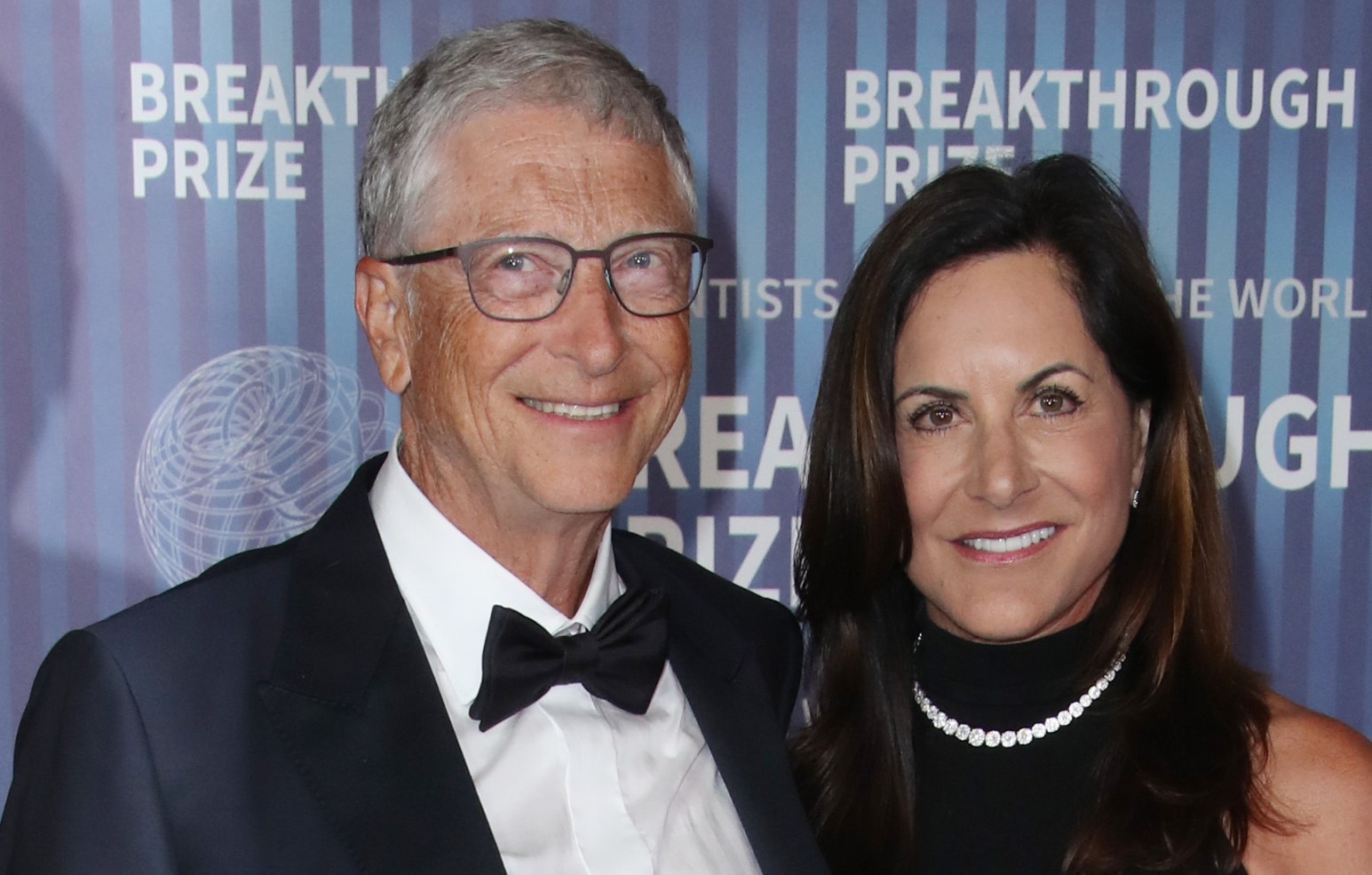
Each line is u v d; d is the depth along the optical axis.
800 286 2.76
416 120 1.40
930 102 2.73
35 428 2.65
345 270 2.69
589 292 1.38
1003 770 1.74
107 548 2.67
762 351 2.77
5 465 2.65
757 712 1.70
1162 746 1.65
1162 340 1.69
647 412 1.47
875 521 1.76
